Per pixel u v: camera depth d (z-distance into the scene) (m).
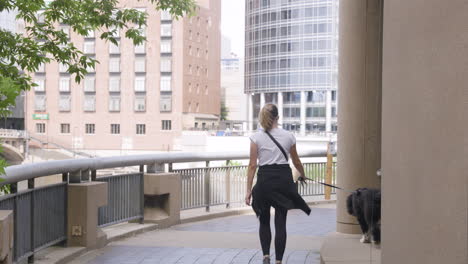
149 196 10.03
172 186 10.30
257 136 6.52
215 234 9.42
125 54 118.75
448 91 2.81
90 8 11.58
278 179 6.44
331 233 8.55
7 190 6.42
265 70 125.81
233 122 133.38
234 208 12.50
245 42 131.12
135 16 11.96
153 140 117.75
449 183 2.77
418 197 3.20
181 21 116.50
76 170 7.75
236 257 7.37
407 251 3.37
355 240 7.67
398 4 3.62
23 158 117.38
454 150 2.72
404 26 3.49
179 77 116.88
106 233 8.84
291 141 6.56
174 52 117.06
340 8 8.52
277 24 123.38
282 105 126.12
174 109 117.06
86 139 120.56
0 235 4.25
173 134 116.75
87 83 120.31
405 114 3.45
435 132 2.96
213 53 129.25
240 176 12.84
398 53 3.60
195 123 121.69
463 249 2.60
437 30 2.96
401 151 3.51
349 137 8.44
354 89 8.40
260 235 6.70
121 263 7.03
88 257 7.39
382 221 3.94
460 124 2.66
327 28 119.19
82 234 7.64
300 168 6.73
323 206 13.95
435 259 2.93
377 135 8.38
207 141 95.44
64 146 121.12
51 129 121.88
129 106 118.88
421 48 3.19
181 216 11.08
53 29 11.12
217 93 132.00
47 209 7.07
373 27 8.31
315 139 93.12
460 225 2.64
